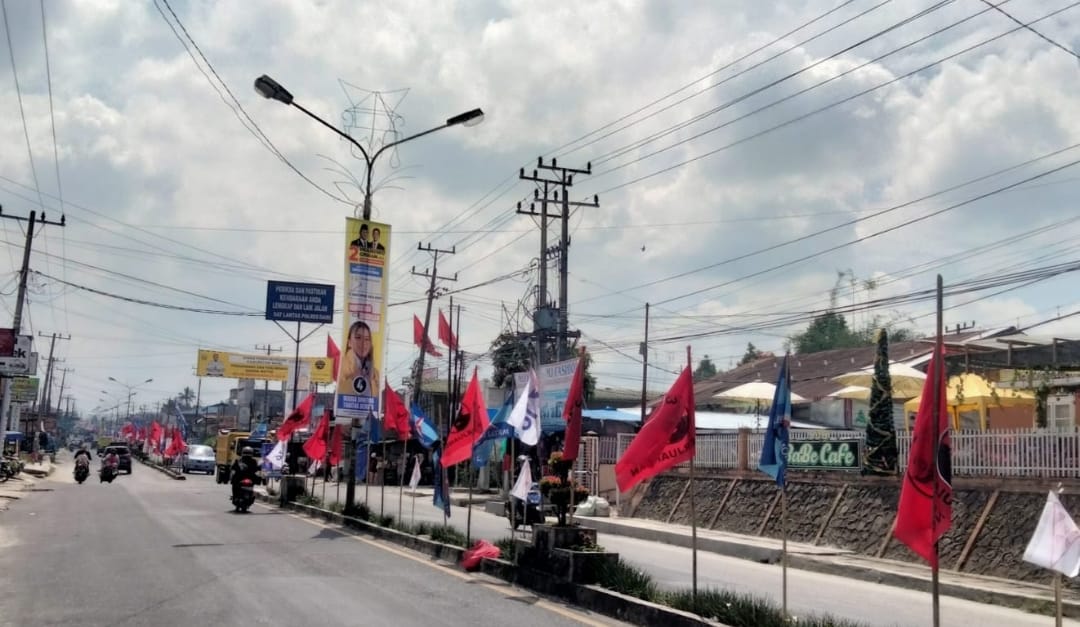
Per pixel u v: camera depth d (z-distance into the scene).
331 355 42.88
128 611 9.43
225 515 22.91
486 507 30.70
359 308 21.70
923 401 7.29
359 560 13.97
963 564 15.88
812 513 20.25
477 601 10.44
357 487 43.91
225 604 9.85
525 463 13.45
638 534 23.42
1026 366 22.27
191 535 17.44
